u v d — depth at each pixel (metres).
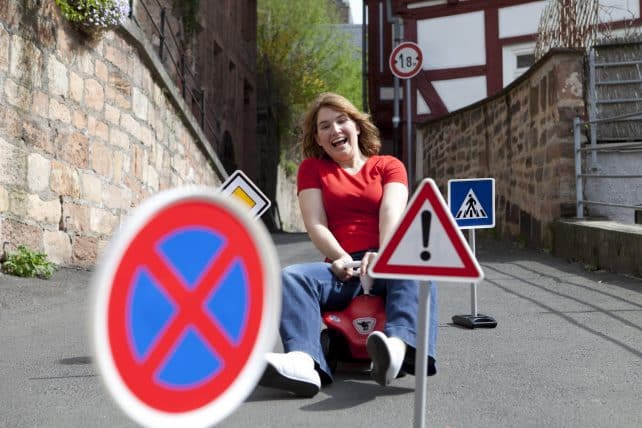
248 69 27.42
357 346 3.85
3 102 7.68
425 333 2.66
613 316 5.85
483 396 3.66
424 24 19.67
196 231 1.43
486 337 5.15
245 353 1.48
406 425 3.18
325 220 4.10
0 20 7.60
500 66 18.95
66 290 7.54
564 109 10.09
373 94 21.91
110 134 10.26
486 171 14.23
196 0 18.55
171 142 13.48
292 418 3.27
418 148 19.47
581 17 10.56
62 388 3.90
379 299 3.93
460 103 19.36
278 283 1.52
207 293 1.44
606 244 8.41
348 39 33.88
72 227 9.13
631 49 10.05
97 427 3.22
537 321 5.72
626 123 10.05
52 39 8.62
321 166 4.21
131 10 11.22
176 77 17.33
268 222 28.62
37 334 5.45
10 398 3.71
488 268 9.05
